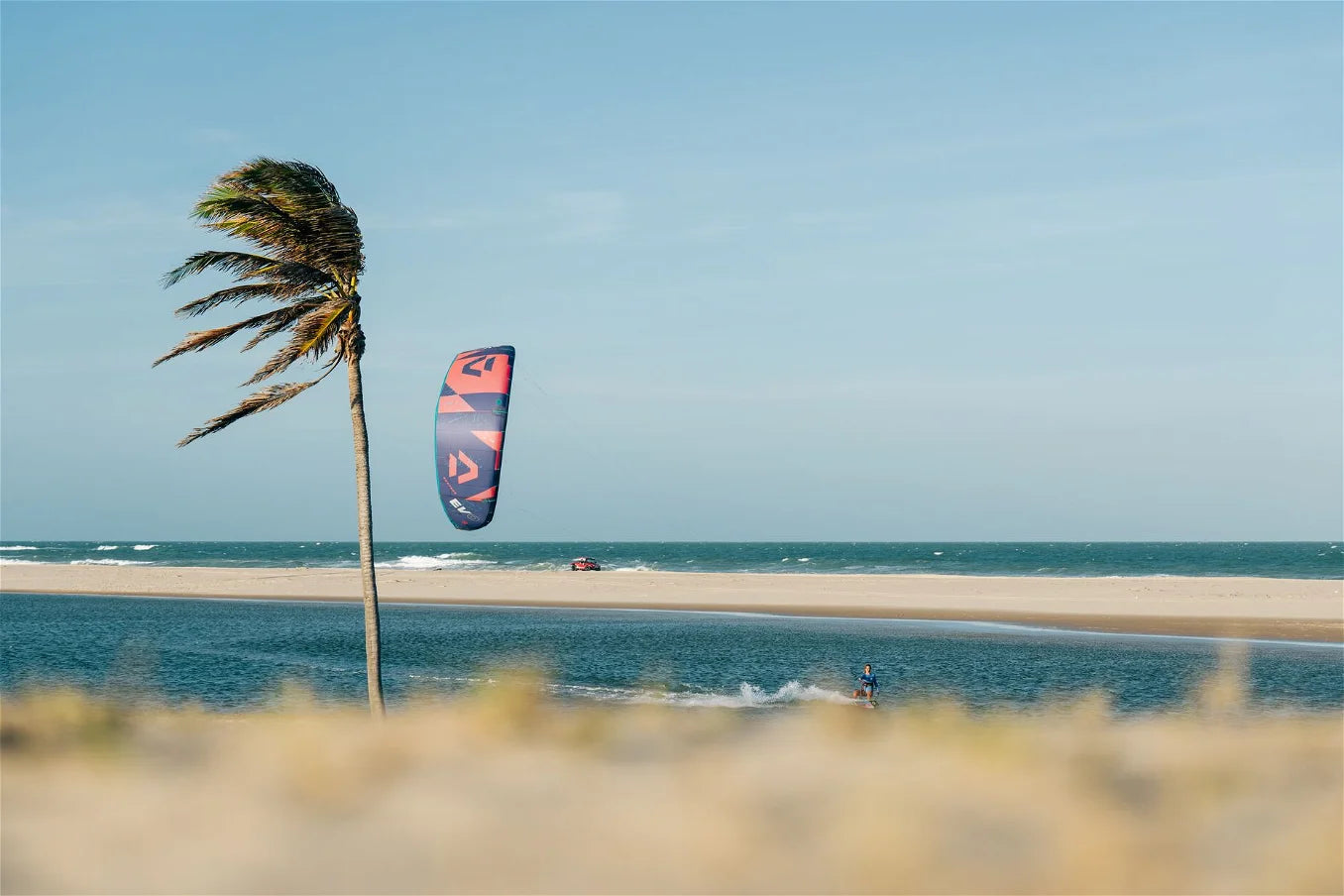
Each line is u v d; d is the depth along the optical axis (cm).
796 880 647
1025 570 11919
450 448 1641
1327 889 630
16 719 1277
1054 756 1089
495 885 640
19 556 17912
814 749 1168
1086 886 638
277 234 1742
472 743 1198
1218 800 875
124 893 624
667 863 681
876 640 4206
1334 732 1362
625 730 1346
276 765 1013
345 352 1803
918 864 672
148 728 1316
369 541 1752
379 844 726
